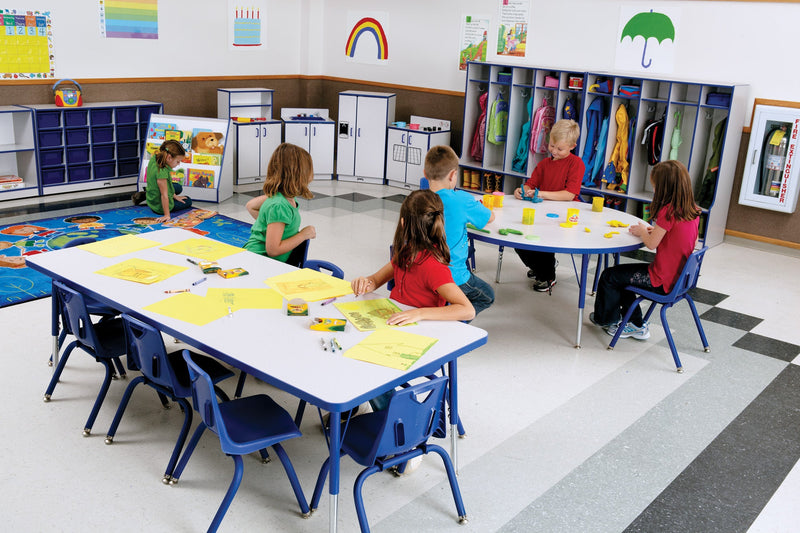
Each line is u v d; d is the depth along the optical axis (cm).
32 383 340
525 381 370
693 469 298
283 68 933
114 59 763
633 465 299
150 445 296
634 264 417
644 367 394
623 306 429
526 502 271
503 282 527
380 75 891
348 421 239
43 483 265
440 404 238
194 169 704
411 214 280
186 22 816
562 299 497
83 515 249
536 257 496
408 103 870
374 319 270
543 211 462
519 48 752
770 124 594
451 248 357
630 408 347
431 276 279
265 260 336
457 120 824
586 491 279
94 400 329
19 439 294
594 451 308
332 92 950
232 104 814
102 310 342
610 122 654
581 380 375
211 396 224
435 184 367
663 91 658
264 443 236
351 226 649
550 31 725
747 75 610
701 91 604
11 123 693
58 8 706
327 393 211
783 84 593
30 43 692
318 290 299
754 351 421
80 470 275
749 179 613
